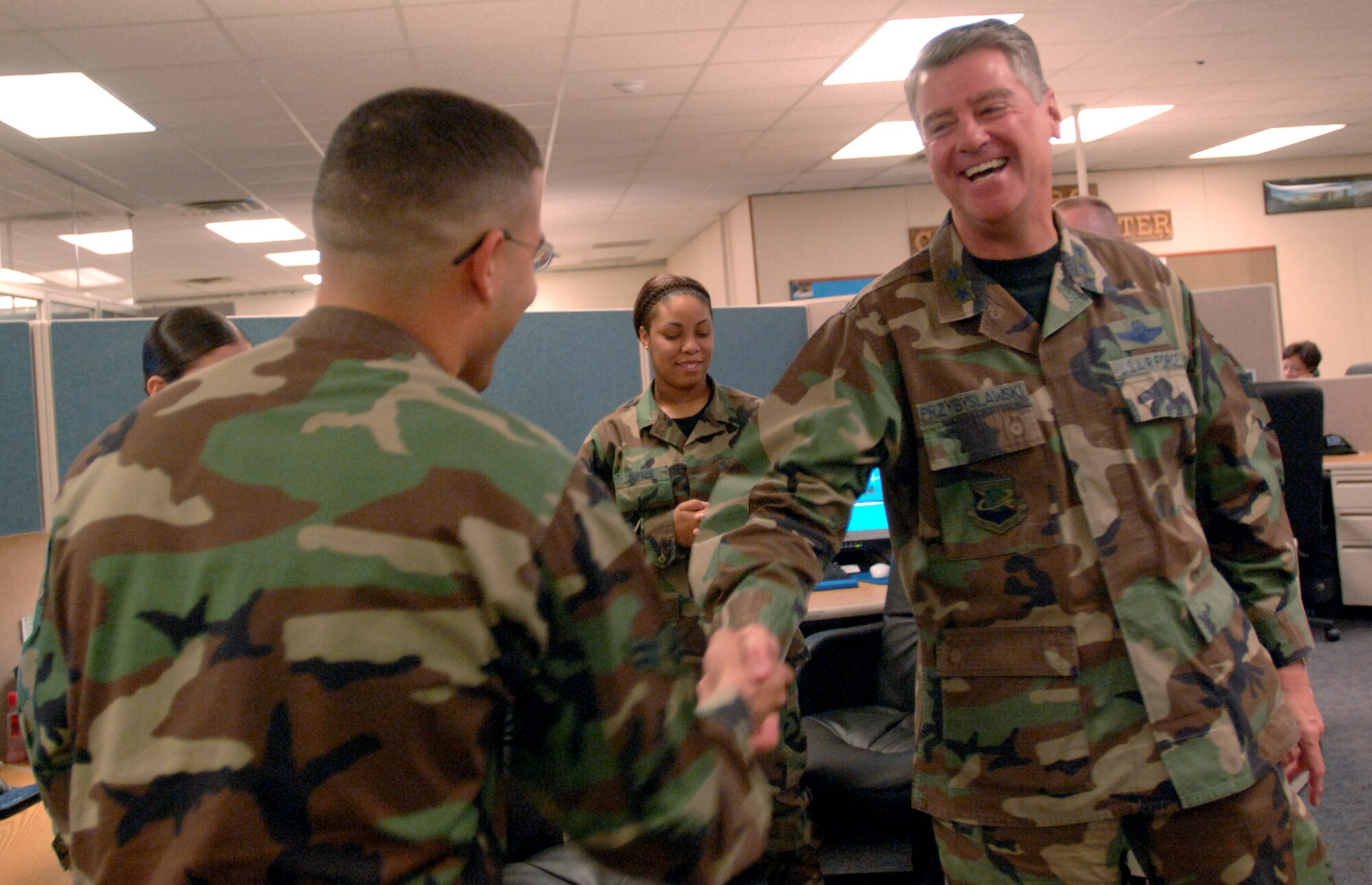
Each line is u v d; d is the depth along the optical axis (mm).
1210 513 1172
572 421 2867
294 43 4336
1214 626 1056
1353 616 4387
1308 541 3414
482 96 5301
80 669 569
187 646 543
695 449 2213
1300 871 1061
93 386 2396
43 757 621
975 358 1079
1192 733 1017
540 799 605
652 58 4887
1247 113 6922
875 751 2291
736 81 5328
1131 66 5664
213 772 518
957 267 1104
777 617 928
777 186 8172
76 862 545
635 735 569
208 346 1515
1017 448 1047
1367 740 2895
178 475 577
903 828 2480
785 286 8508
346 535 541
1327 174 8750
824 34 4703
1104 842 1022
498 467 571
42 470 2348
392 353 618
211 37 4203
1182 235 8633
